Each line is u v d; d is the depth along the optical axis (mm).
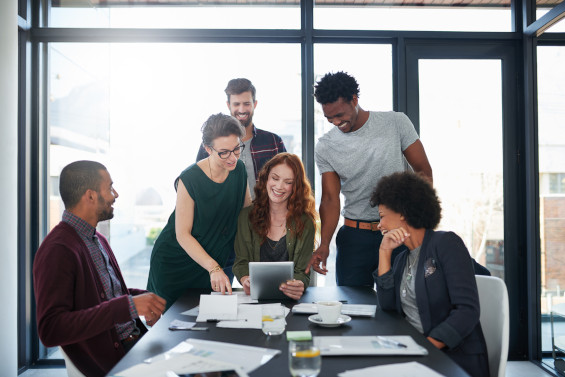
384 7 3492
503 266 3549
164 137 3473
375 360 1290
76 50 3492
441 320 1686
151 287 2709
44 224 3512
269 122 3469
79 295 1734
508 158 3547
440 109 3529
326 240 2654
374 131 2596
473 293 1622
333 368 1231
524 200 3506
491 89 3545
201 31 3426
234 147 2414
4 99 2771
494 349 1730
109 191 1911
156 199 3498
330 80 2459
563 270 3209
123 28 3426
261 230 2416
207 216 2480
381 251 1870
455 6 3506
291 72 3484
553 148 3283
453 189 3549
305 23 3424
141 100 3475
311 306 1926
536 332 3391
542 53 3338
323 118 3467
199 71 3467
